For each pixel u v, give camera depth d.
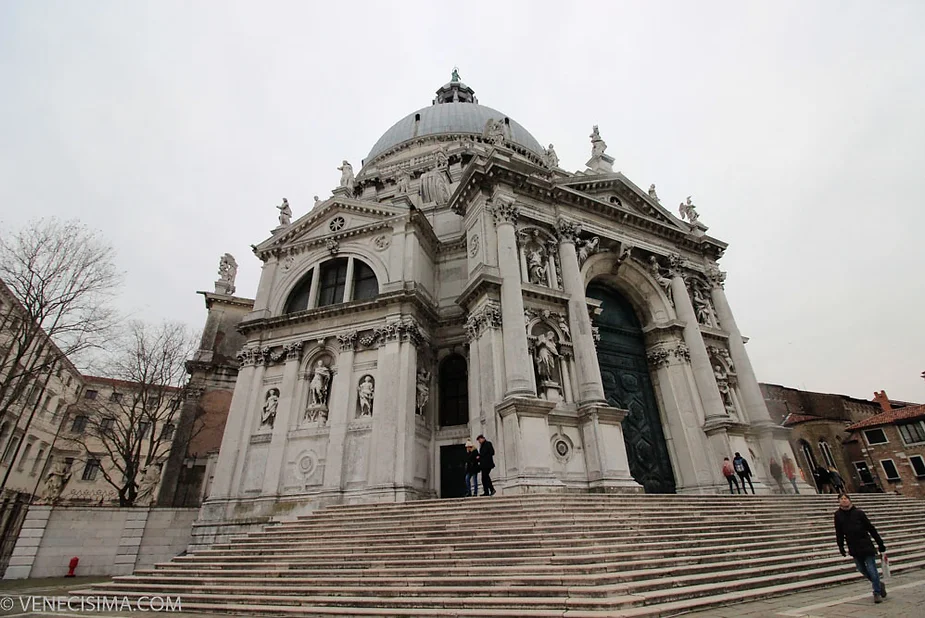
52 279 22.28
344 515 14.51
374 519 13.34
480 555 9.62
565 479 16.62
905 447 35.69
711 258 28.20
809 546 11.36
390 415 19.91
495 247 20.70
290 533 13.70
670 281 25.17
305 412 22.05
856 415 42.16
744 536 11.51
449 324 24.61
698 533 11.09
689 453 20.98
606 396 21.75
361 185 39.75
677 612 6.82
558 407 18.06
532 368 17.92
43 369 23.12
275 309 25.50
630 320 25.28
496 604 7.45
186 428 28.86
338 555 11.06
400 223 24.95
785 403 41.41
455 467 21.39
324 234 26.94
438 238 28.36
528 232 21.83
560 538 9.85
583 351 19.25
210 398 30.16
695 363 22.89
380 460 19.11
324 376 22.55
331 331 23.27
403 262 23.81
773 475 21.22
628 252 24.06
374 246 25.22
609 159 28.92
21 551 19.08
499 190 21.73
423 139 42.75
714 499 14.70
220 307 32.75
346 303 22.98
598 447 17.02
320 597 9.01
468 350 23.55
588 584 7.76
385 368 21.11
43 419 40.59
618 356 23.30
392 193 36.75
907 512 16.86
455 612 7.35
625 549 9.34
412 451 19.62
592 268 23.88
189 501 27.16
